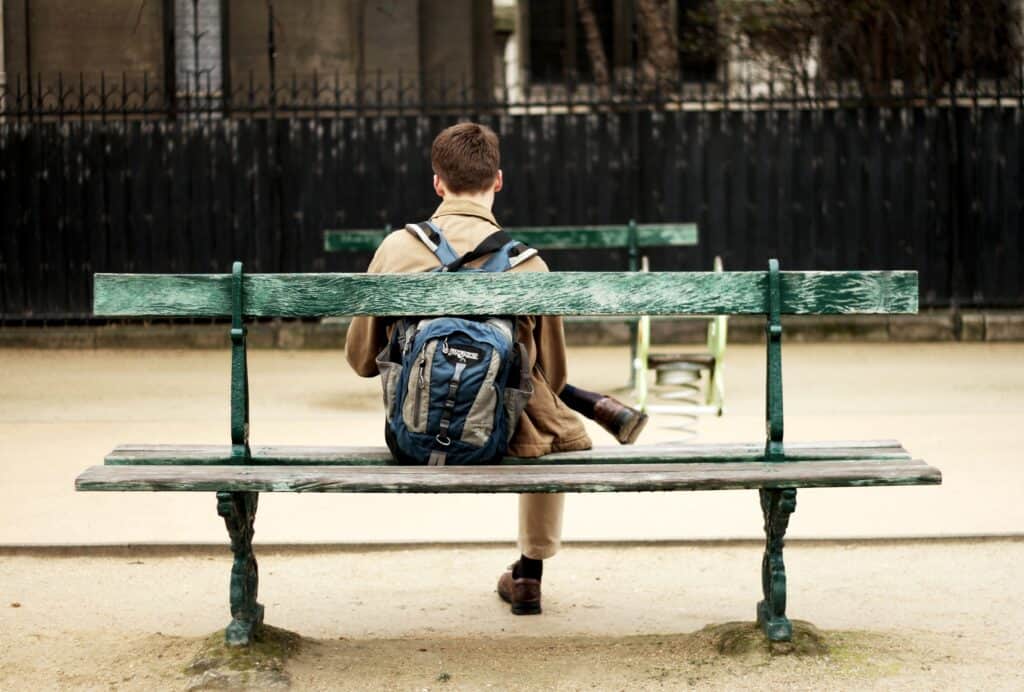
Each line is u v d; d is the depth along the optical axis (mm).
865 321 13516
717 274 4094
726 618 4688
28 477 7031
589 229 10469
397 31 17422
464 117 13609
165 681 3953
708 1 21250
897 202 13461
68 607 4832
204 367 12094
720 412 8711
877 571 5242
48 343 13406
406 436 4020
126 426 8695
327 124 13656
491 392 3979
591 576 5246
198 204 13664
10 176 13578
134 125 13617
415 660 4176
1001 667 4027
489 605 4879
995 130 13422
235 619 4090
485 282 4027
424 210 13664
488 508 6301
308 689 3896
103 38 16484
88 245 13625
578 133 13547
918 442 7828
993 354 12391
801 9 16922
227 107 13672
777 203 13469
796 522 5930
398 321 4152
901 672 3969
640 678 3957
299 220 13695
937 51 16109
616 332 13445
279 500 6496
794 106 13430
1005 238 13469
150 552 5535
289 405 9656
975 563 5336
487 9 18328
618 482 3822
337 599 4957
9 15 16453
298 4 17141
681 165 13508
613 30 22734
